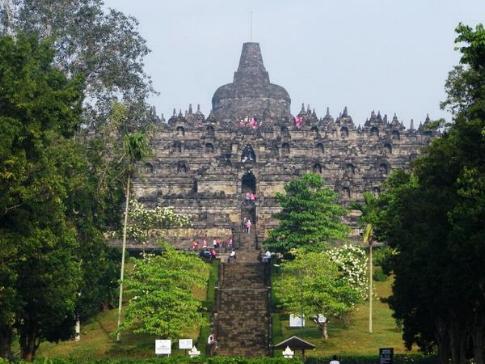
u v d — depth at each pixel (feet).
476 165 199.31
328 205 447.01
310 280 356.59
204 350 348.18
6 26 338.95
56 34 337.31
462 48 195.62
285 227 445.78
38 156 222.48
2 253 206.28
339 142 627.46
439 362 271.28
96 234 318.45
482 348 228.02
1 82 211.82
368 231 384.68
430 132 625.00
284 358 243.60
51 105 218.38
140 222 469.16
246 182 590.96
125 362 237.66
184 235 521.65
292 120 643.45
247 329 377.50
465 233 193.16
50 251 246.47
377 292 424.05
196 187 576.61
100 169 352.49
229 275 447.42
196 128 622.54
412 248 236.43
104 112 364.79
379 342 352.90
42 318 261.03
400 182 307.17
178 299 340.59
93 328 377.30
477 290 212.23
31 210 223.51
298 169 590.55
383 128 632.38
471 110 198.70
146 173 590.55
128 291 349.82
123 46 365.40
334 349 343.46
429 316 268.82
